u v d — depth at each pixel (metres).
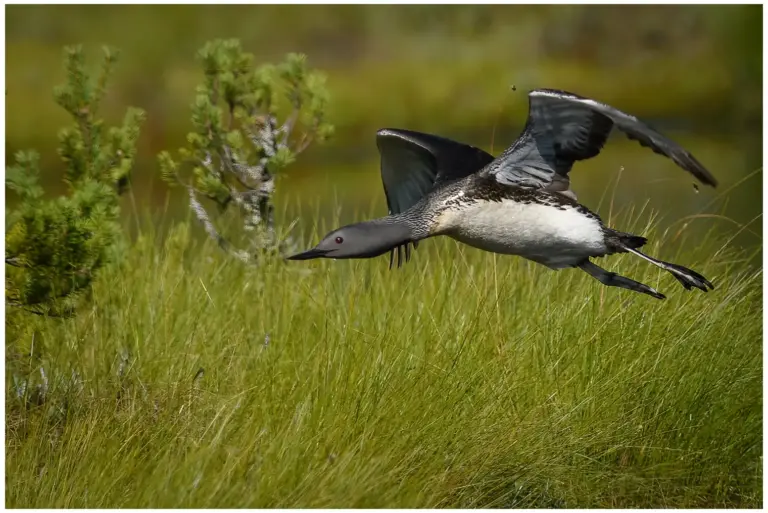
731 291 11.66
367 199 21.77
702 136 29.64
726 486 10.70
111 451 9.71
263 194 13.44
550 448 10.19
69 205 10.36
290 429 9.80
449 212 9.86
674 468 10.59
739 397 11.06
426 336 11.06
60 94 12.23
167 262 12.66
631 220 13.20
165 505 8.83
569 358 10.90
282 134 14.48
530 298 11.70
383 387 10.23
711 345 11.12
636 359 10.80
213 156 13.74
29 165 10.78
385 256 13.09
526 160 9.82
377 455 9.57
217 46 13.62
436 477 9.66
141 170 26.00
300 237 14.06
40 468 10.20
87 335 11.64
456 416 10.18
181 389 10.55
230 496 8.92
